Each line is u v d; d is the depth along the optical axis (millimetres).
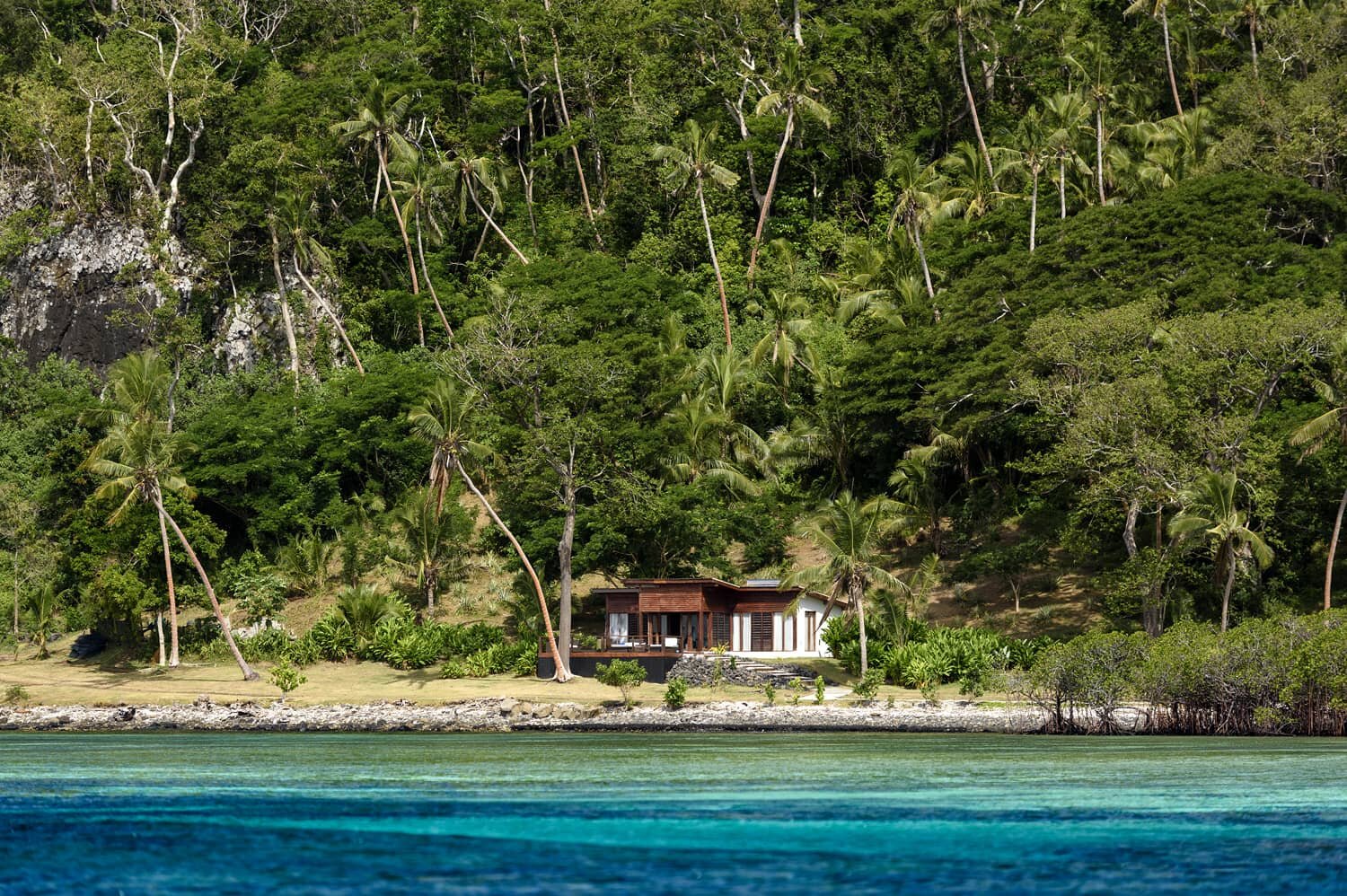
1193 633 59344
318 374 115625
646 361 95312
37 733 63531
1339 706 54875
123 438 79500
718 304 115188
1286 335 68812
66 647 88250
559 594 88312
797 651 76875
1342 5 109125
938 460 88062
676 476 89812
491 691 72500
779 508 91625
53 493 92875
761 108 117188
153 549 82125
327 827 27828
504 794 33656
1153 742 52156
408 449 100688
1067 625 75500
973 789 34406
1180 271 84875
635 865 23328
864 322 100312
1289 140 97500
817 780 36688
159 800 32594
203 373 114312
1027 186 108750
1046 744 51281
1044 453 79750
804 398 101250
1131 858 24188
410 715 67125
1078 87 118625
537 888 21453
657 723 64000
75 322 115562
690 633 76812
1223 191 88875
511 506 89875
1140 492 68750
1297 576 73438
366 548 92062
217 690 74812
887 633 74000
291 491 97062
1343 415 68562
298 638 85250
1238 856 24469
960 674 69688
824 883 21891
